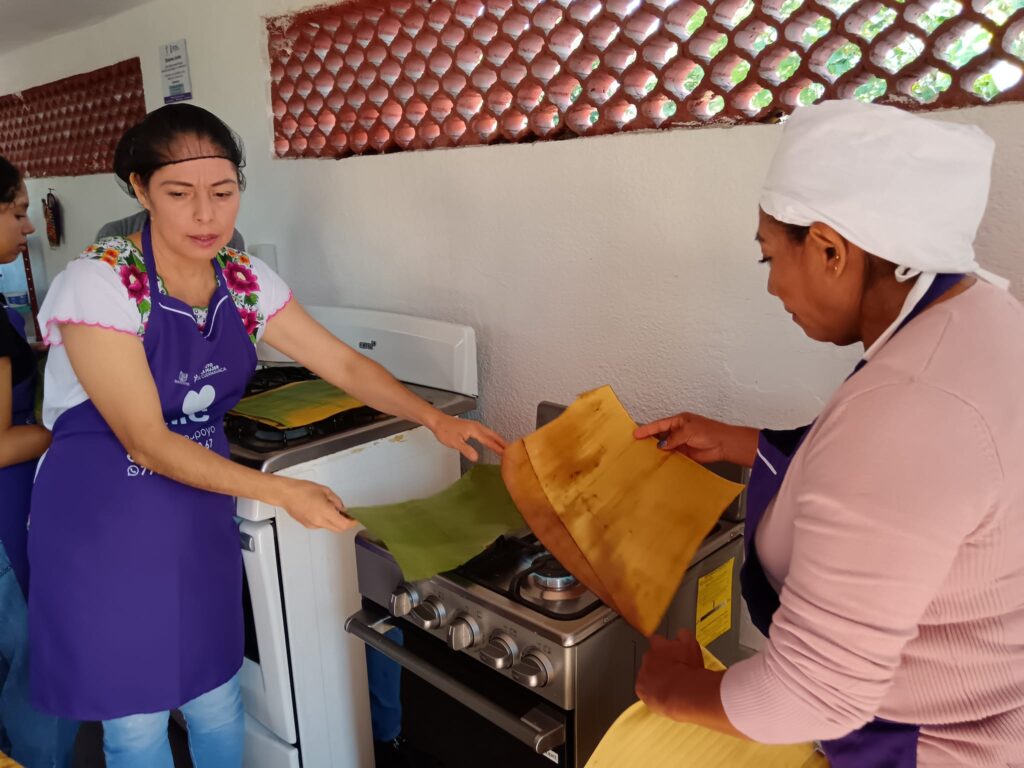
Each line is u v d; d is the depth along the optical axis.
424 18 1.70
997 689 0.70
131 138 1.08
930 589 0.62
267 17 2.01
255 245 2.18
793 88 1.24
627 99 1.42
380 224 1.92
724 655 1.26
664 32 1.36
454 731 1.23
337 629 1.50
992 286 0.72
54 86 2.94
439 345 1.71
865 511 0.62
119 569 1.20
